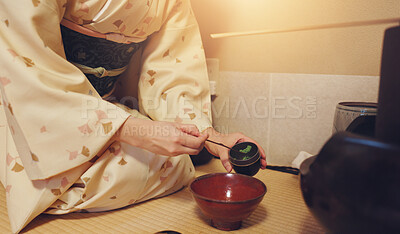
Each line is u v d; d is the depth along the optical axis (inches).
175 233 37.1
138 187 43.6
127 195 43.1
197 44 56.3
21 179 40.9
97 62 47.4
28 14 37.0
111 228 39.1
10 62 36.7
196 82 54.2
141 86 53.6
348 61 55.3
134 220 41.1
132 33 47.2
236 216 36.0
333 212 23.1
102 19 42.9
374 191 20.8
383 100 24.8
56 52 41.0
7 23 37.6
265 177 57.1
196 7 67.2
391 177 20.3
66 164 38.8
